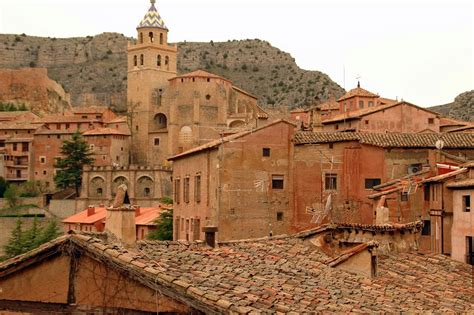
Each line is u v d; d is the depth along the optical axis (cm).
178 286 1983
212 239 2844
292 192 7919
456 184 5634
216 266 2467
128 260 2022
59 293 2075
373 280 2978
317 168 7888
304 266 2894
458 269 3697
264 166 7869
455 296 3095
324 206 7806
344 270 3011
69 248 2067
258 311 1970
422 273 3428
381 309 2470
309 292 2447
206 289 2053
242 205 7781
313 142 7894
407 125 12250
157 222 11488
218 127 19750
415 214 6156
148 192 19462
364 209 7675
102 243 2102
